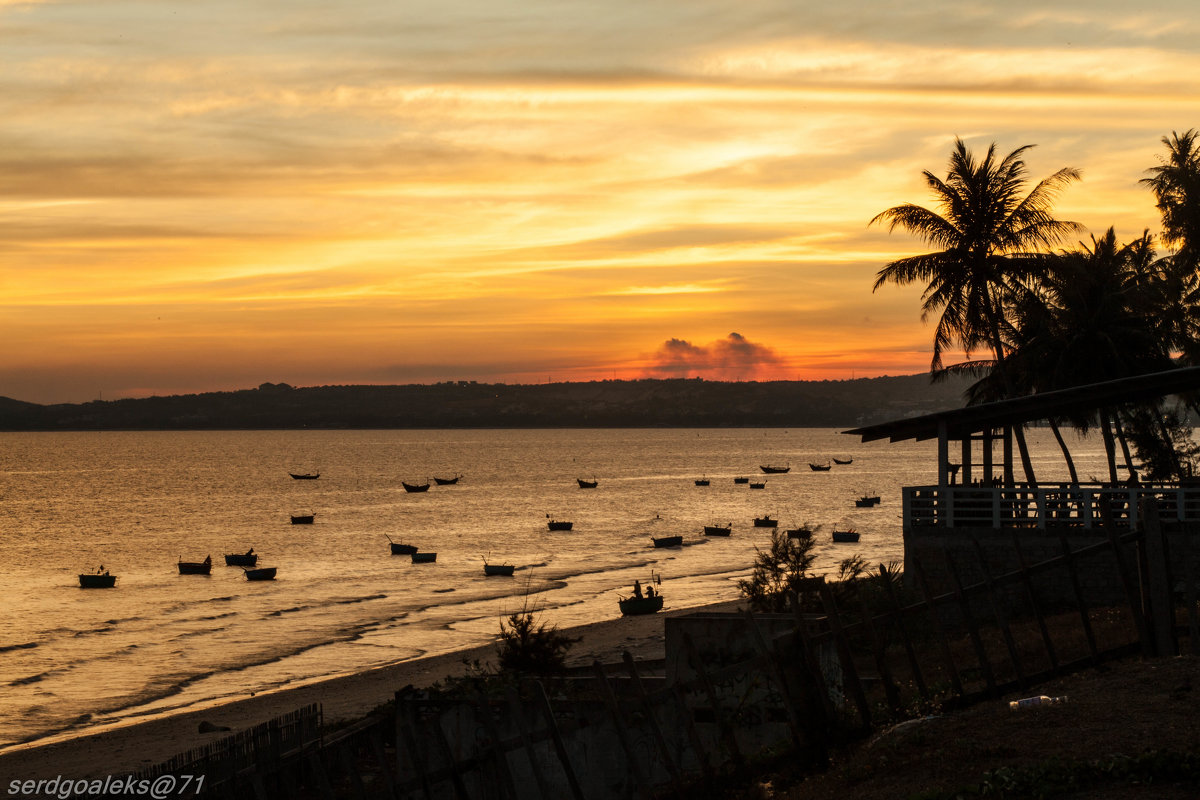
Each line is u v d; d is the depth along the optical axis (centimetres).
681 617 1430
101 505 14500
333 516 12669
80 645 5112
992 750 1070
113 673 4478
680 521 11769
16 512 13338
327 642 5122
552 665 2395
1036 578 2481
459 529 11038
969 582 2519
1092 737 1052
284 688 4109
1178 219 4650
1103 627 1994
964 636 2372
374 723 1920
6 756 3044
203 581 7469
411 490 16900
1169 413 5138
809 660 1246
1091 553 1314
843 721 1274
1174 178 4631
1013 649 1296
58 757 2978
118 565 8362
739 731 1363
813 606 2450
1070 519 2511
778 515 12412
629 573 7569
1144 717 1078
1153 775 952
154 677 4391
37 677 4403
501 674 1742
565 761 1209
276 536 10475
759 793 1164
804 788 1141
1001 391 4384
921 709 1302
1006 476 3678
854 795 1059
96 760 2897
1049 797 943
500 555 8831
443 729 1452
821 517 12069
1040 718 1134
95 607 6338
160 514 13062
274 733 1716
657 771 1390
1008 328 4125
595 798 1390
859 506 13488
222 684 4238
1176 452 5262
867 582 2645
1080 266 3934
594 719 1405
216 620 5822
